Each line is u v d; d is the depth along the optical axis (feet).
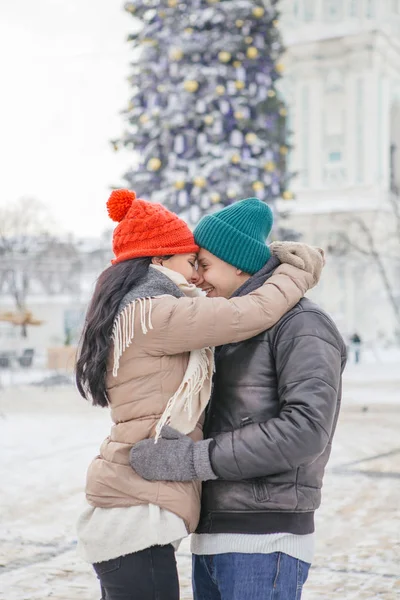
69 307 100.58
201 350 8.19
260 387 8.11
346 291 131.34
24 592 14.11
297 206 140.77
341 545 16.97
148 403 8.09
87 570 15.40
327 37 139.13
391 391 54.29
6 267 96.22
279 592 7.79
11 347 79.87
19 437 34.17
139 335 8.09
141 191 49.37
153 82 49.16
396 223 136.46
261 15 47.52
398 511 19.83
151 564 7.98
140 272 8.38
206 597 8.61
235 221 8.59
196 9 48.08
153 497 7.89
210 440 7.84
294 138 141.90
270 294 8.09
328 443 8.28
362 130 139.33
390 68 143.95
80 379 8.50
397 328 128.57
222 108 47.03
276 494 7.88
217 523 8.00
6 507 20.80
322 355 7.84
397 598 13.67
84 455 29.25
